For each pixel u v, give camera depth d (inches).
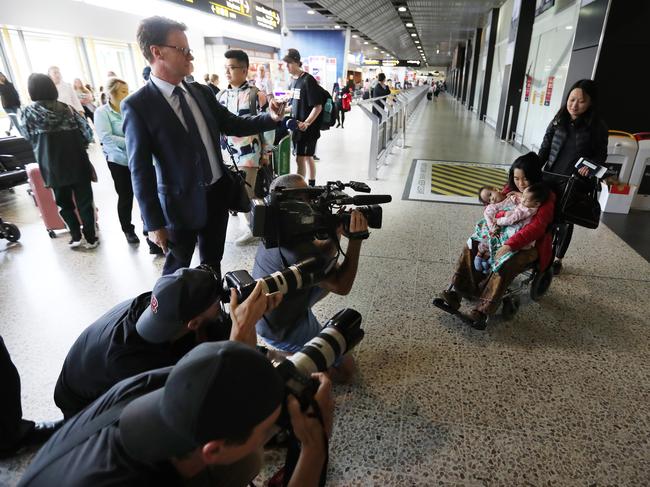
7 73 355.9
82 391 56.7
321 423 35.5
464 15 658.8
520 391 80.0
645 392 79.7
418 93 698.2
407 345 93.1
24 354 90.5
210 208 94.8
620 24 192.1
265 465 63.2
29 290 116.9
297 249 64.7
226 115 97.7
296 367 38.9
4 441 64.2
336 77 799.1
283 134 194.4
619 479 62.8
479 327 95.1
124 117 81.0
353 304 109.2
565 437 70.0
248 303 48.1
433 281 121.6
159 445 27.9
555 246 108.2
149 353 53.4
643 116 202.8
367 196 66.1
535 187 93.4
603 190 182.2
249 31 655.8
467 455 66.7
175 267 94.3
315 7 567.2
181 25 80.4
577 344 93.8
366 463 65.1
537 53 340.5
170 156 84.0
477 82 737.6
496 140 398.3
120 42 459.8
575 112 113.3
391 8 700.7
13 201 198.2
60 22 371.9
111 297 113.4
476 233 102.8
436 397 78.4
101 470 29.5
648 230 160.9
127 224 144.3
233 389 26.4
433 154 322.3
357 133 436.1
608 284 119.7
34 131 125.3
